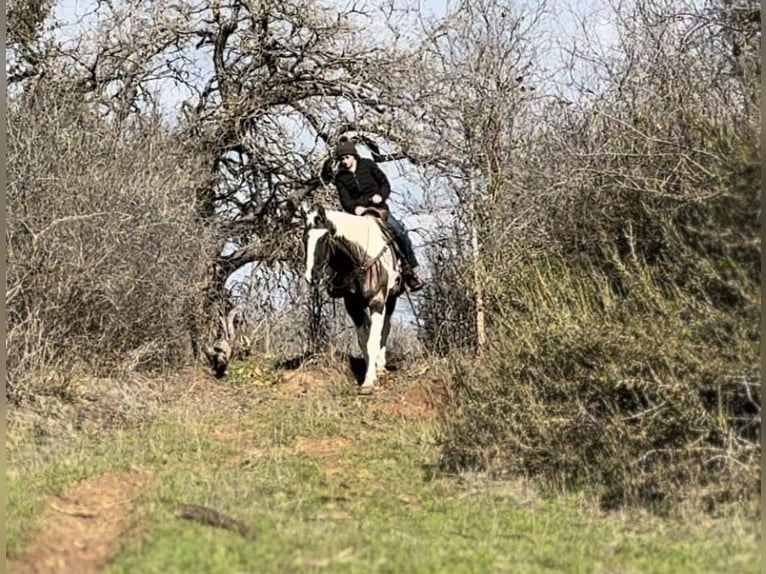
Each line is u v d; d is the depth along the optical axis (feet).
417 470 28.43
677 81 30.09
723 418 22.54
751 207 23.11
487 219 41.81
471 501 24.97
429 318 46.06
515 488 26.09
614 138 31.45
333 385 41.81
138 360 39.96
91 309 37.70
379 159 49.83
